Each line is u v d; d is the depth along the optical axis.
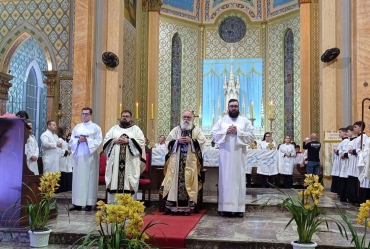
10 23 12.95
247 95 18.55
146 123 16.23
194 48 18.94
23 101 16.56
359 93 9.73
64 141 10.21
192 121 7.42
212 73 18.89
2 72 13.12
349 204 8.12
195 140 7.21
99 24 11.47
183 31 18.67
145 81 16.30
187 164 7.14
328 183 10.35
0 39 12.98
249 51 18.80
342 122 10.40
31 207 5.36
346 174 8.37
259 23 18.72
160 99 17.81
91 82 11.14
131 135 7.39
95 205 7.73
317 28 15.52
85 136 7.61
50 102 12.26
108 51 11.49
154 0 16.59
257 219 6.77
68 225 6.04
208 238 5.27
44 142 9.40
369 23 9.76
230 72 18.58
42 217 5.53
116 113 11.34
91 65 11.16
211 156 9.48
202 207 7.76
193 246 5.23
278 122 17.81
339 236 5.50
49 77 12.32
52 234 5.51
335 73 10.41
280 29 18.02
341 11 10.52
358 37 9.82
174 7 18.27
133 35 14.95
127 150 7.25
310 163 10.69
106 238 3.90
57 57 12.51
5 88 13.30
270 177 11.75
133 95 15.13
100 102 11.30
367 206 4.01
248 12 18.89
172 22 18.27
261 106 18.17
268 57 18.47
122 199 4.01
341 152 8.83
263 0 18.67
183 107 18.59
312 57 15.47
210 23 19.02
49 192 5.45
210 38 19.08
